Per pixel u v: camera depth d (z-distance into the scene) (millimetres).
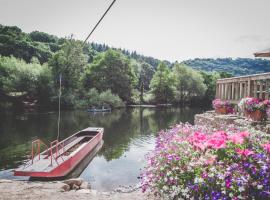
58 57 44500
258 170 2678
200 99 62875
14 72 40719
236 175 2676
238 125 6070
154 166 3678
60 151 11062
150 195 4074
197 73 63688
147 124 23484
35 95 41656
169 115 32688
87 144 11969
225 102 7914
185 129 4930
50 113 32062
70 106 40906
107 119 27000
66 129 19609
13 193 4441
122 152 13008
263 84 7082
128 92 52656
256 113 5906
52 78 42438
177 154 3398
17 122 22500
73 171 9828
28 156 11703
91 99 42031
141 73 91500
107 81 50156
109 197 4270
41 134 17219
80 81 46531
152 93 58062
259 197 2578
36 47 70438
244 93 7297
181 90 60688
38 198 4223
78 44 46281
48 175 8266
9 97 40500
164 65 59375
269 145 3062
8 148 13188
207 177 2777
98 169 10070
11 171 9531
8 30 76250
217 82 9367
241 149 3029
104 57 51625
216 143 3080
